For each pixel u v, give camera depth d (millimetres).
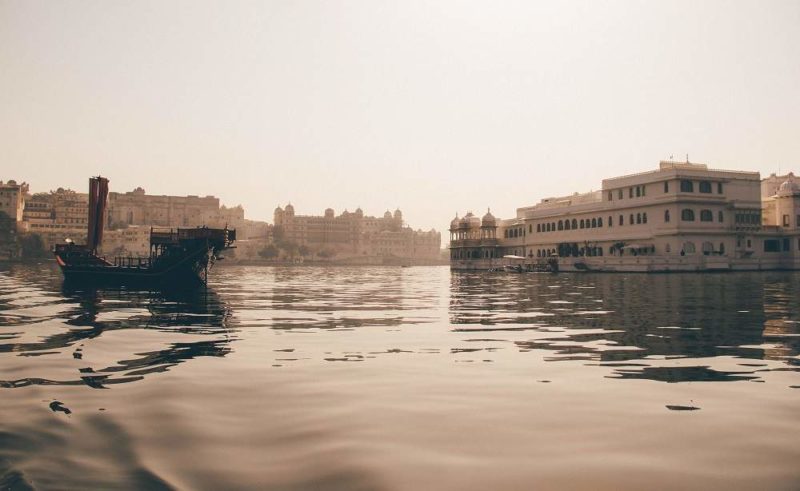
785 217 76188
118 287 39938
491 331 16141
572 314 21031
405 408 7820
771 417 7316
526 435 6645
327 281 59312
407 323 18375
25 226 166125
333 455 6031
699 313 20812
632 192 75375
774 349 12656
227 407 7902
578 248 84188
